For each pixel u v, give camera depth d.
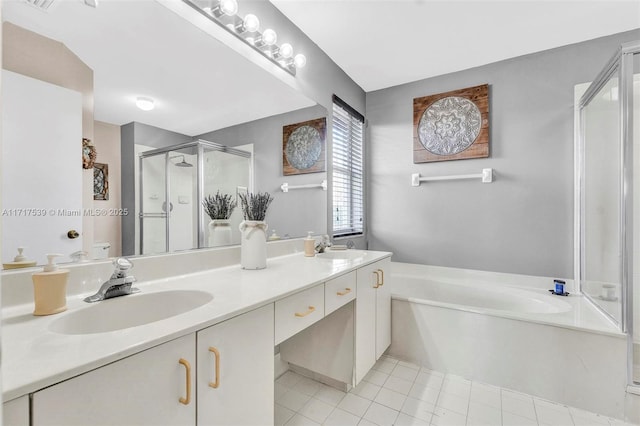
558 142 2.37
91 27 1.08
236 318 0.93
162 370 0.73
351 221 2.96
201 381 0.82
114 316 0.97
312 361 1.84
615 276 1.74
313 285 1.27
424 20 2.05
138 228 1.21
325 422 1.52
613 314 1.73
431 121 2.87
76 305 0.92
